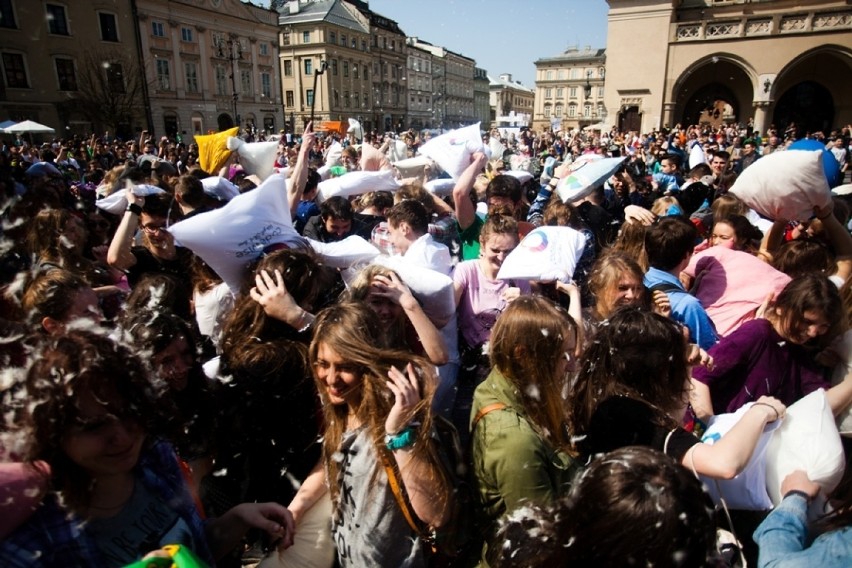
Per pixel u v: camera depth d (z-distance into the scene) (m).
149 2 32.97
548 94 71.94
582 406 1.66
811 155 2.45
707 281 2.72
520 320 1.48
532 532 1.10
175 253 2.84
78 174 11.65
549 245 2.56
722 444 1.41
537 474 1.37
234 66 41.28
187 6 35.97
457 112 88.75
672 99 24.42
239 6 41.00
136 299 2.08
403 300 1.87
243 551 1.69
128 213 2.75
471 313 2.63
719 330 2.53
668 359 1.57
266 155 5.21
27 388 1.02
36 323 1.70
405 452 1.34
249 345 1.65
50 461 1.02
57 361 1.04
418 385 1.42
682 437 1.49
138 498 1.17
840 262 2.57
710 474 1.38
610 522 0.90
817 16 21.44
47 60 27.17
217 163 5.62
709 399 1.99
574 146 15.17
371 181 4.41
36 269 2.01
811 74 23.59
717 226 2.94
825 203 2.54
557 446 1.48
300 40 55.88
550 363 1.47
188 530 1.24
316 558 1.54
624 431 1.53
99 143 15.83
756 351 1.97
